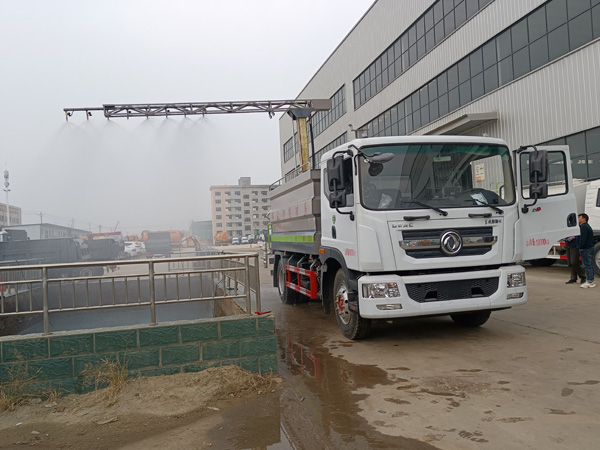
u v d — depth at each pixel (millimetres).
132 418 4062
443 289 5770
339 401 4379
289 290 10320
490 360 5422
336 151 6547
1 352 4449
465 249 5844
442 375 4977
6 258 21484
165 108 18016
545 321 7301
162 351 4762
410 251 5730
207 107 18484
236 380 4680
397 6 23516
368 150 5988
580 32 13820
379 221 5703
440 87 20500
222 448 3521
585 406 3957
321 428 3801
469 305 5801
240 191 101562
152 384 4598
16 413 4254
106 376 4594
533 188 6168
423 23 21516
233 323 4930
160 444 3609
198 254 19969
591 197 12305
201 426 3898
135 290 7082
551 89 14852
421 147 6082
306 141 17797
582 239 10203
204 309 8391
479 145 6230
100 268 20906
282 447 3502
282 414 4109
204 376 4715
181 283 8156
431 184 5977
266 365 4996
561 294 9695
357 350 6203
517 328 6953
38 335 4578
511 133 16469
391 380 4910
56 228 26969
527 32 15750
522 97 15961
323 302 7504
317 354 6125
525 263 15828
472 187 6086
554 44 14711
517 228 6086
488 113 16969
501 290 5914
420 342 6449
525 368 5059
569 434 3461
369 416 3996
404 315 5672
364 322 6512
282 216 10000
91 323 7414
